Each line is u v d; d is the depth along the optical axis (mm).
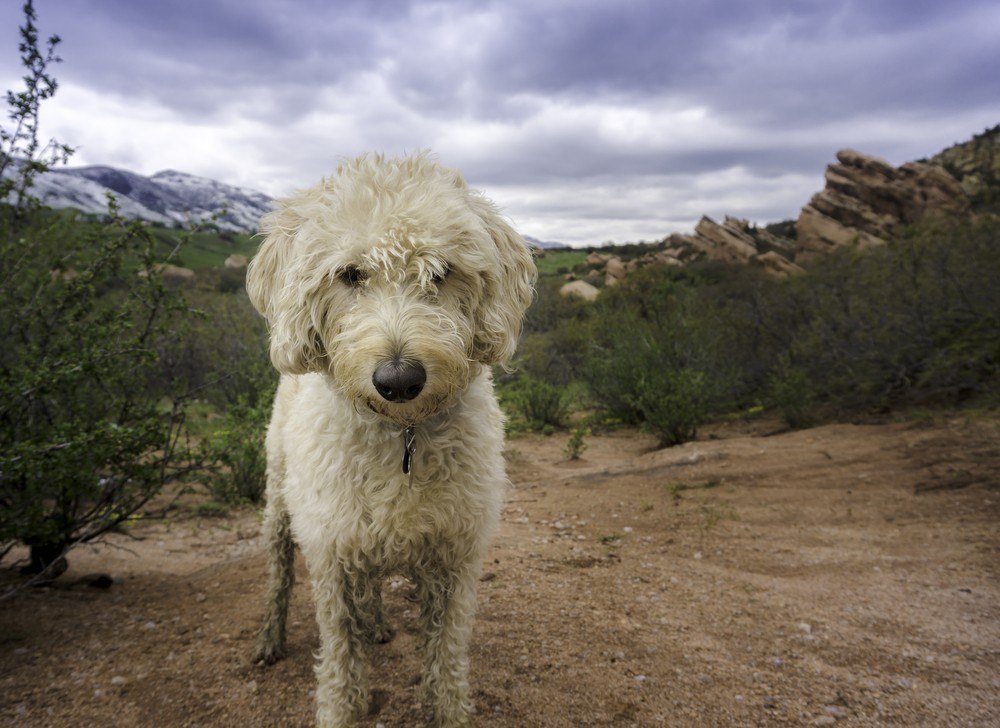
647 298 3975
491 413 662
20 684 683
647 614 853
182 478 1078
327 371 612
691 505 1356
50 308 957
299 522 635
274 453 797
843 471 1469
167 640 799
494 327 610
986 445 1453
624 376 2557
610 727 618
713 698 659
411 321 537
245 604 908
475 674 710
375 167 604
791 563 1027
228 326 2840
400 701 669
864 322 2344
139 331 1027
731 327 2918
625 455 2084
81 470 826
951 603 836
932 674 678
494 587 946
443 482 591
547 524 1311
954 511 1165
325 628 613
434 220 569
